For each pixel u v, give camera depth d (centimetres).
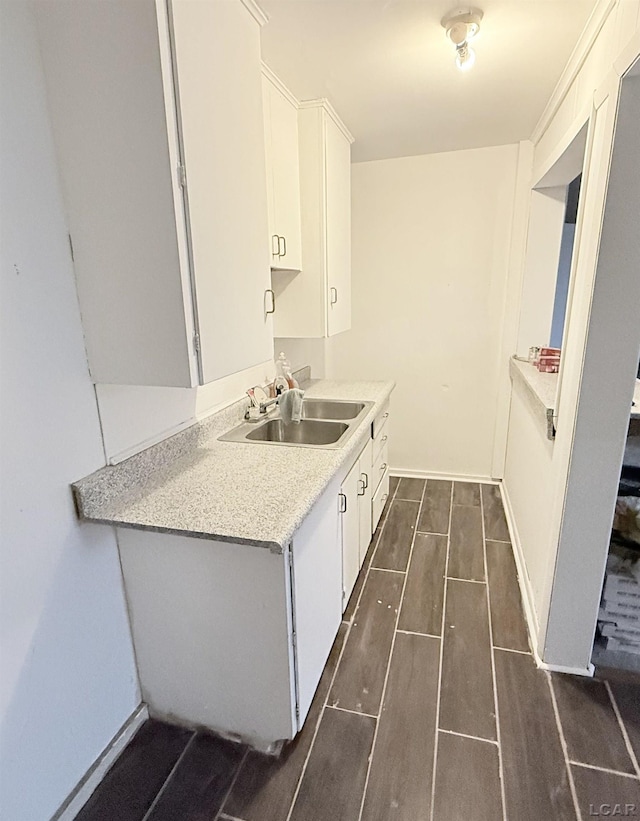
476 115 242
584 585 163
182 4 106
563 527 160
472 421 346
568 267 364
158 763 142
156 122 106
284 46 170
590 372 146
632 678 169
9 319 104
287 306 238
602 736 147
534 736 147
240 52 133
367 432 225
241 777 137
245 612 133
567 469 156
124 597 144
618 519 167
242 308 143
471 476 354
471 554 251
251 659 137
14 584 109
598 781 133
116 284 119
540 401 203
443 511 302
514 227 305
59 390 118
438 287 330
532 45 172
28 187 107
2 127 100
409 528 280
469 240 316
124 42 103
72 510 124
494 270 316
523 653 182
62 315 118
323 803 129
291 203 216
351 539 205
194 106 113
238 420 211
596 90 150
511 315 318
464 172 307
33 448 112
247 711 144
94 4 102
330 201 232
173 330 119
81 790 130
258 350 155
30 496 111
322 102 214
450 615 203
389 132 265
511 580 229
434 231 321
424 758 140
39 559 115
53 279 115
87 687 132
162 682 151
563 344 173
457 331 333
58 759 124
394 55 177
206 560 132
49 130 111
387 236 331
